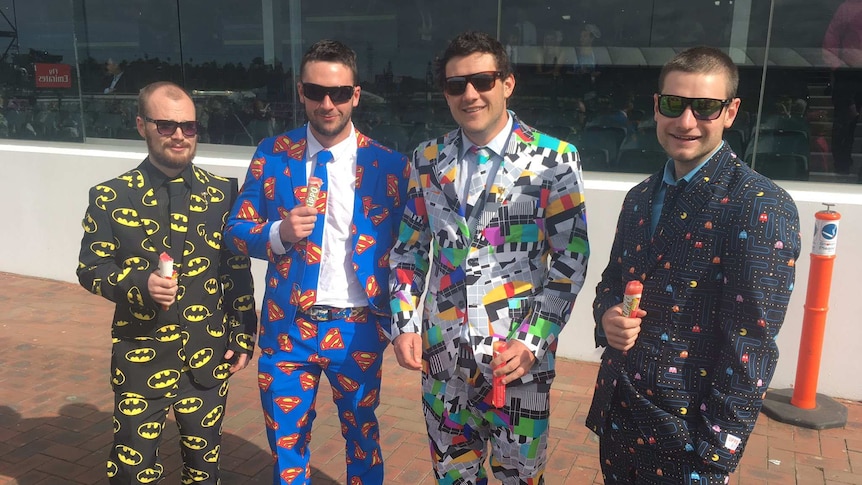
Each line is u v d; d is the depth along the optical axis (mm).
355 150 2498
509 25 4555
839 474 3211
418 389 4188
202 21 5473
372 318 2514
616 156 4453
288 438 2514
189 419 2480
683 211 1753
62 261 6281
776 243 1600
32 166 6160
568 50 4441
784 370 4086
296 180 2479
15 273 6535
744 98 4145
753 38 4059
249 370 4508
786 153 4109
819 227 3590
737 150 4227
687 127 1717
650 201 1896
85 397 4059
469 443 2338
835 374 3984
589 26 4371
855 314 3879
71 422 3734
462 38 2031
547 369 2150
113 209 2334
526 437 2168
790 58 3996
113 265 2328
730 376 1641
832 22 3863
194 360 2438
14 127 6477
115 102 5938
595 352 4535
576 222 2102
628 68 4336
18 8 6066
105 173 5859
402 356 2201
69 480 3158
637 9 4250
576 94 4484
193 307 2420
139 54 5727
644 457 1817
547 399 2172
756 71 4090
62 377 4340
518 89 4613
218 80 5539
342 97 2344
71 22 5922
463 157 2166
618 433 1886
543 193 2092
